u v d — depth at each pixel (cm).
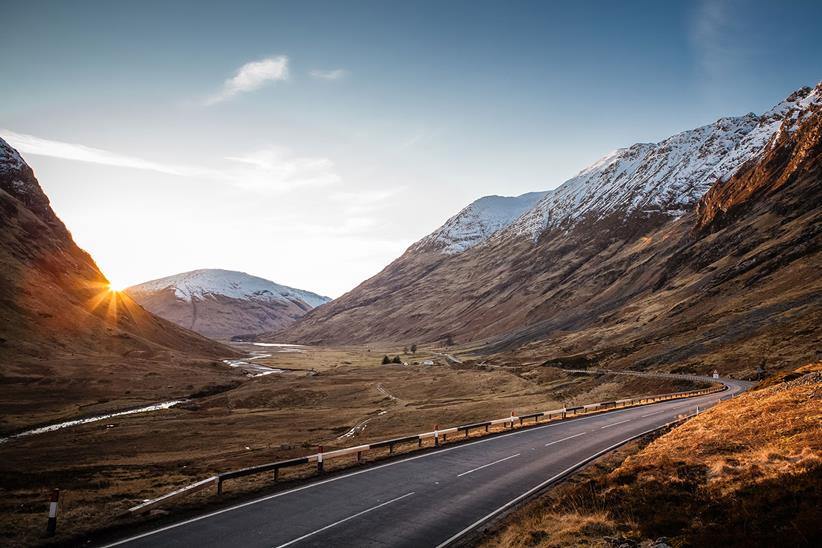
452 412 6700
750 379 6688
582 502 1689
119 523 1650
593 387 8244
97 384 10619
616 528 1431
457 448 3039
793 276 10544
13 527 1639
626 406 5441
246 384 12288
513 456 2762
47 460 5078
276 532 1593
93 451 5594
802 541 1059
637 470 1839
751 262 12731
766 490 1345
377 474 2369
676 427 3088
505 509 1828
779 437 1936
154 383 11412
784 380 4016
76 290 18138
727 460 1758
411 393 9862
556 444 3098
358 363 18388
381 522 1694
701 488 1533
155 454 5344
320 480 2262
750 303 10356
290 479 2253
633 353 10538
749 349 7894
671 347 9794
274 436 6275
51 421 7806
